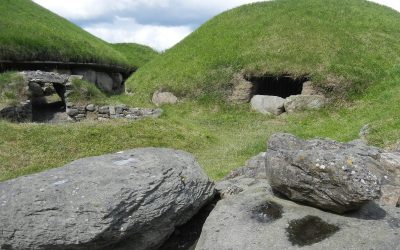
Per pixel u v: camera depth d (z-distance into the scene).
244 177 8.34
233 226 5.65
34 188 5.67
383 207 6.08
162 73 27.48
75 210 5.32
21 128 15.16
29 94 20.88
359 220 5.60
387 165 7.51
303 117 20.73
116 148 14.87
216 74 24.67
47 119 21.25
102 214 5.28
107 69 34.84
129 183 5.76
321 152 5.80
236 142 16.70
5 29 27.89
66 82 20.83
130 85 28.88
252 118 21.64
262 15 29.33
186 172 6.49
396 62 23.33
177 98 24.62
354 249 5.00
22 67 26.98
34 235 5.19
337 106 21.09
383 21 28.02
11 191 5.64
